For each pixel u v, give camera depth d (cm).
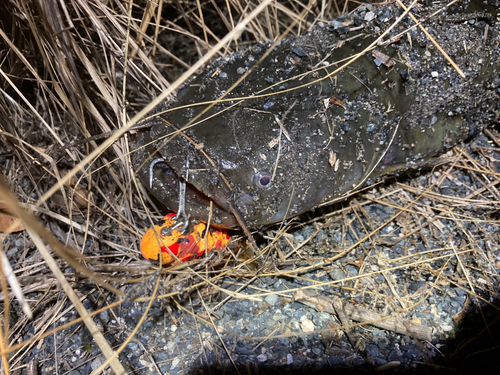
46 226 28
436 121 27
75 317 25
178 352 23
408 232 28
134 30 29
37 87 31
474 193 30
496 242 27
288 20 40
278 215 23
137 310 25
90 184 27
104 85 27
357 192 28
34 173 29
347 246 28
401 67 24
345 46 24
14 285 16
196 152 21
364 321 24
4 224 27
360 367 22
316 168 23
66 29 24
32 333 24
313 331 23
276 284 26
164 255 23
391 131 25
